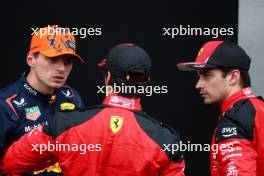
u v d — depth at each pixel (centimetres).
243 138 967
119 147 834
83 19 1656
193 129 1666
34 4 1653
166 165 838
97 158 835
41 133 862
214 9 1639
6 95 1121
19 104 1120
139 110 873
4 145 1096
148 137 839
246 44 1623
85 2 1653
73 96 1210
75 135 839
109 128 841
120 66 862
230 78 1038
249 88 1046
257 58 1617
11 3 1648
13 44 1655
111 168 835
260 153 984
